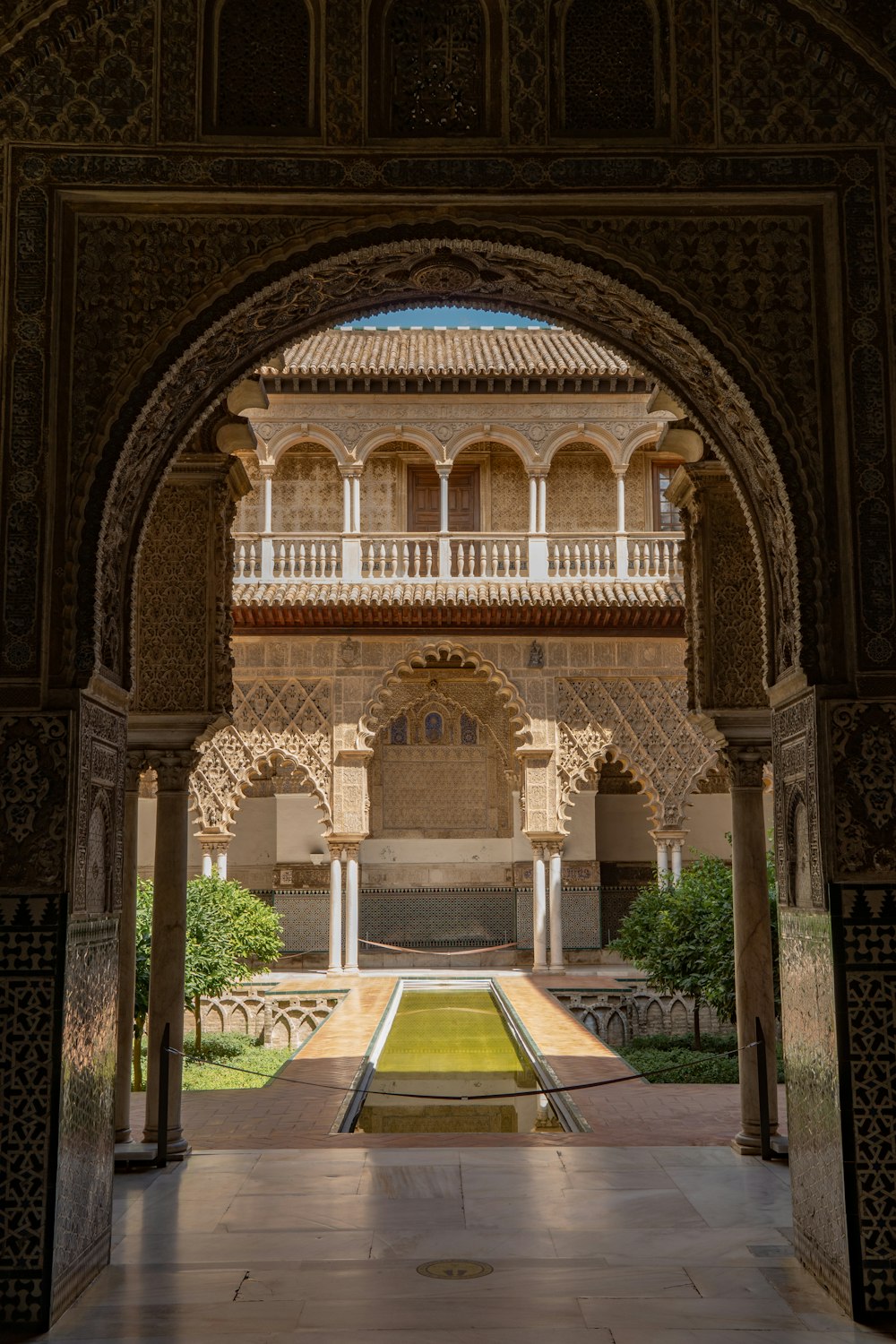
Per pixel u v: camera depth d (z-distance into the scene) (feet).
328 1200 16.43
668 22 14.30
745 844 20.17
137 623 20.44
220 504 20.67
